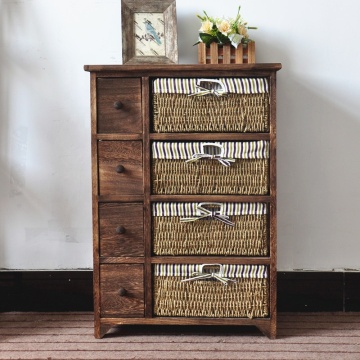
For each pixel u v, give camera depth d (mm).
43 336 2201
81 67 2502
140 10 2336
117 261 2146
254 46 2330
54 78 2512
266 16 2463
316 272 2488
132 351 2045
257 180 2109
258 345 2096
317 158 2486
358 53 2463
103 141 2121
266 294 2137
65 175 2531
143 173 2123
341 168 2486
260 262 2121
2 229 2539
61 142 2525
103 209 2139
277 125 2484
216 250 2135
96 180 2133
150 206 2129
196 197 2115
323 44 2463
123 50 2324
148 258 2137
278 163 2490
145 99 2104
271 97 2088
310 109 2479
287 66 2473
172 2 2338
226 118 2104
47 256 2537
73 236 2539
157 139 2113
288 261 2508
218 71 2092
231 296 2139
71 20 2494
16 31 2504
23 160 2531
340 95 2471
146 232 2135
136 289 2152
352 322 2348
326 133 2479
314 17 2457
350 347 2066
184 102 2107
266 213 2123
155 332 2242
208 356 1993
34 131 2527
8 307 2531
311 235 2502
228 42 2305
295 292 2496
